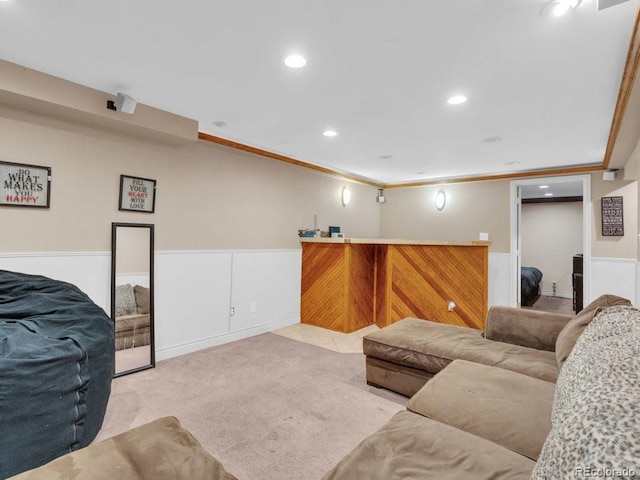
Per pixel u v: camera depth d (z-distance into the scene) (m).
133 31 1.85
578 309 5.39
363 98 2.65
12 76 2.21
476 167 4.94
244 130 3.48
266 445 2.00
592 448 0.72
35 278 2.30
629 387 0.83
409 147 3.96
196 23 1.77
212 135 3.65
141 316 3.14
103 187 2.95
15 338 1.76
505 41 1.86
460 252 4.17
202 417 2.29
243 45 1.96
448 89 2.46
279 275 4.55
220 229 3.86
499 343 2.48
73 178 2.77
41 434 1.67
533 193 7.29
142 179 3.19
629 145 3.33
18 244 2.52
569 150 3.96
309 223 5.02
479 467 1.13
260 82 2.42
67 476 1.07
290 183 4.71
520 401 1.58
